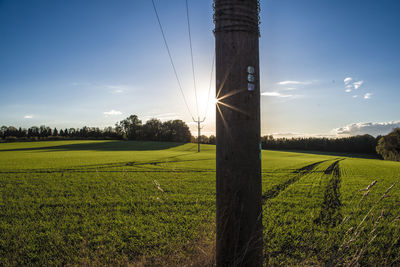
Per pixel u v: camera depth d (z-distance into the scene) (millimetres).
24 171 21609
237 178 2365
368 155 95375
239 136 2359
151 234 6410
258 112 2449
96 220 7895
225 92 2385
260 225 2490
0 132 132000
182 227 6895
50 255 5262
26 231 6859
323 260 4461
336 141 108438
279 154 66625
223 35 2402
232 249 2430
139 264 4254
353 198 10859
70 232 6766
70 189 13562
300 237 6031
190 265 3402
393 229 6434
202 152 61469
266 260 4488
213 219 7562
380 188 13984
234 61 2361
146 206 9719
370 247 5168
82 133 138875
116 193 12461
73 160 33375
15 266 4762
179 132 143750
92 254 5125
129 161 32562
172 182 16250
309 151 105062
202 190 13344
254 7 2451
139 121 143000
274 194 12500
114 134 138000
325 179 18250
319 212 8680
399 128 71938
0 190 13352
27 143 91875
